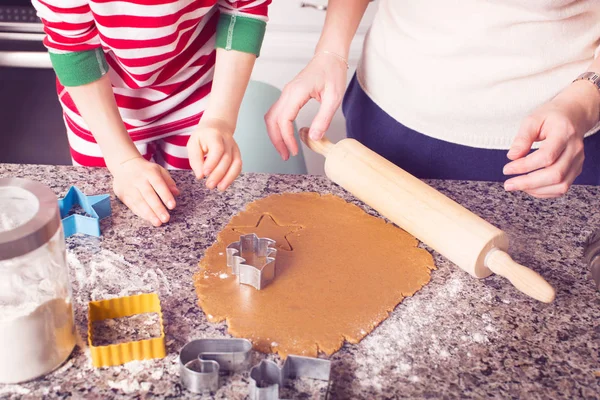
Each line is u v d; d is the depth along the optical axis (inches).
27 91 79.5
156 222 38.4
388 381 29.1
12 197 28.4
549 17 42.4
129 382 28.4
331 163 42.2
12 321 26.4
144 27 41.6
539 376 29.8
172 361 29.6
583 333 32.4
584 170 49.6
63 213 39.1
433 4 45.6
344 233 38.8
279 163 70.3
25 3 73.4
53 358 28.4
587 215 41.8
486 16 43.4
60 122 82.1
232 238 37.6
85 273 34.4
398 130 51.0
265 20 45.6
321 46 49.0
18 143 81.8
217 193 42.1
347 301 33.4
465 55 45.3
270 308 32.7
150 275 34.6
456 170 50.5
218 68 45.4
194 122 55.4
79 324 31.4
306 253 36.8
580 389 29.2
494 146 48.5
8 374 27.5
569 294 35.0
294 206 41.1
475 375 29.7
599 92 41.2
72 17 39.0
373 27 53.5
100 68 42.5
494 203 42.6
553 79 45.1
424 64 47.3
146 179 40.1
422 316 32.9
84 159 55.5
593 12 43.2
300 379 29.2
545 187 39.0
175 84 51.5
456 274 36.2
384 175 39.7
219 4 45.8
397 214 38.2
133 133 54.4
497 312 33.5
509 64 44.4
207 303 32.7
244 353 28.8
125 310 31.9
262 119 71.7
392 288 34.5
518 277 33.1
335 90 45.6
